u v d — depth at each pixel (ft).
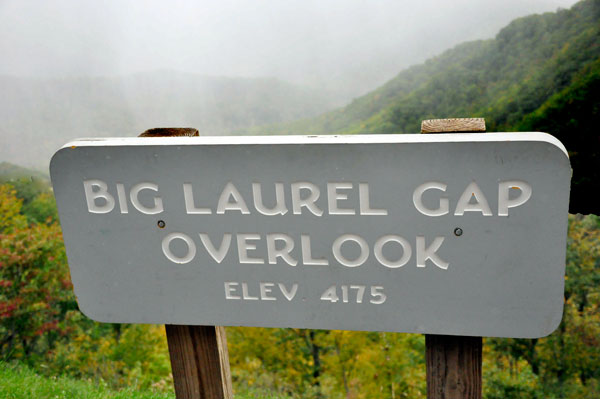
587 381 76.79
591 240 80.69
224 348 5.24
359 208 3.97
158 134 4.77
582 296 80.69
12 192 83.30
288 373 67.36
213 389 5.17
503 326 3.97
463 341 4.26
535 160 3.54
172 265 4.54
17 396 11.76
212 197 4.26
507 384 71.77
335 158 3.90
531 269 3.77
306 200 4.07
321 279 4.24
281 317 4.45
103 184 4.44
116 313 4.84
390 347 60.34
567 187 3.54
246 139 4.13
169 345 5.11
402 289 4.09
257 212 4.20
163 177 4.31
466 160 3.66
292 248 4.23
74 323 69.15
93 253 4.68
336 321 4.33
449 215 3.81
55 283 68.23
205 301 4.59
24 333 65.41
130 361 62.18
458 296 3.98
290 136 4.11
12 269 65.36
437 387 4.43
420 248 3.95
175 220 4.40
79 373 60.75
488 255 3.82
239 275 4.42
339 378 65.62
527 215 3.66
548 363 77.82
